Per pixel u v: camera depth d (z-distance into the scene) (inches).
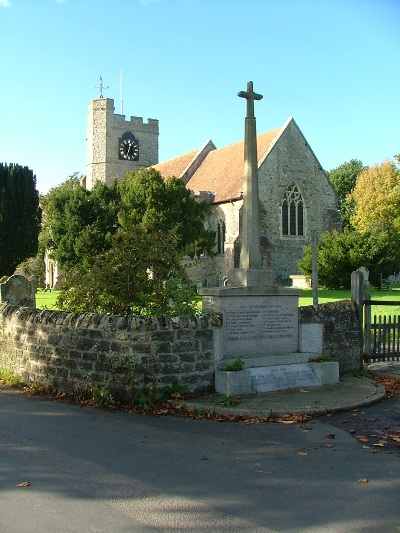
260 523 174.9
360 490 200.5
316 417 298.5
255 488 201.9
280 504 188.5
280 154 1807.3
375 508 185.8
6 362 423.2
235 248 1669.5
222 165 1941.4
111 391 326.3
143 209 1467.8
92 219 1545.3
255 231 381.1
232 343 357.7
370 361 439.5
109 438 261.1
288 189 1825.8
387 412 309.0
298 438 261.9
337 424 285.0
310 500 191.8
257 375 343.0
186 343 330.0
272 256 1777.8
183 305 368.5
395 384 377.1
